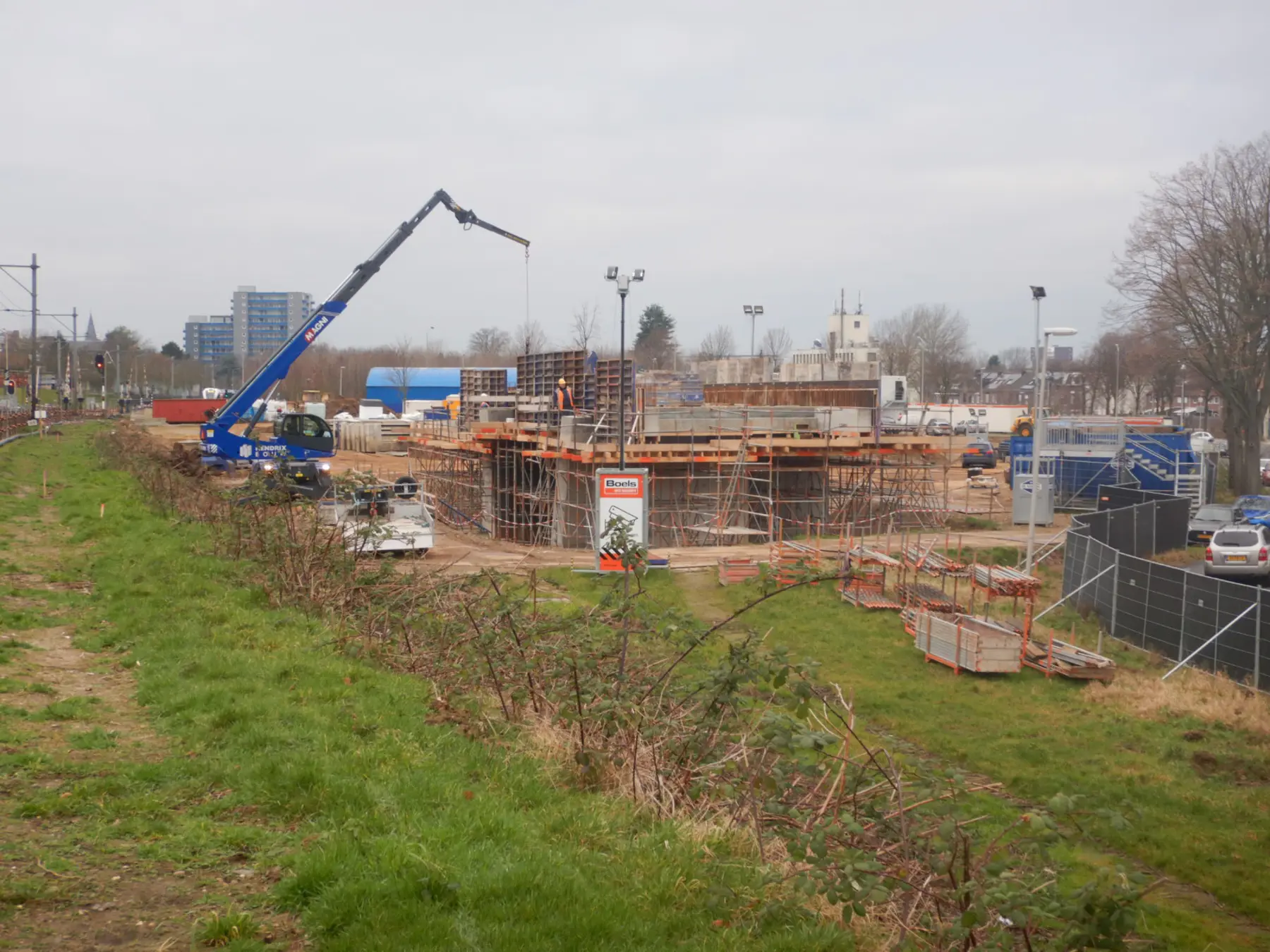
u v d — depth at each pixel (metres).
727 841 7.60
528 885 6.02
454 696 10.93
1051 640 19.52
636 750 8.61
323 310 39.78
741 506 32.59
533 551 29.89
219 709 9.41
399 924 5.50
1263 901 11.48
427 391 99.50
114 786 7.48
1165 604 20.69
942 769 7.40
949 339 119.06
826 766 8.59
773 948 5.97
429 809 7.32
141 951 5.23
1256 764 15.06
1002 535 35.41
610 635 11.54
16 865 6.12
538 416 37.38
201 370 176.62
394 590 14.95
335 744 8.66
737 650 8.13
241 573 16.14
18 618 12.92
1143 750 15.89
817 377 65.81
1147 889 5.69
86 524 21.38
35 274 63.75
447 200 40.22
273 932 5.51
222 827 6.88
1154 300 48.97
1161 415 89.88
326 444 40.97
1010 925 6.05
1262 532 28.78
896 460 41.94
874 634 22.22
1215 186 47.19
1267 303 47.06
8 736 8.59
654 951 5.65
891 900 6.84
